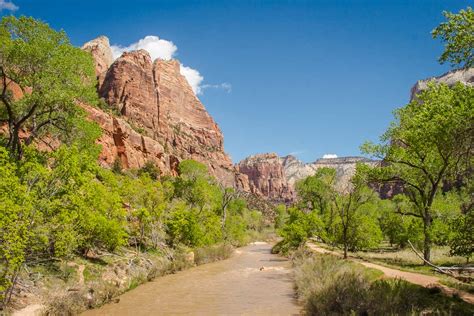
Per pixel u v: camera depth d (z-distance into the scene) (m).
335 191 31.16
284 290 21.41
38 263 16.61
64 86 21.39
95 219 18.53
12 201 12.07
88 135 24.47
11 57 20.02
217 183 78.12
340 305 12.95
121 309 16.58
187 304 17.73
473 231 11.30
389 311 11.02
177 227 33.84
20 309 12.73
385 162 26.22
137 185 30.23
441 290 12.69
